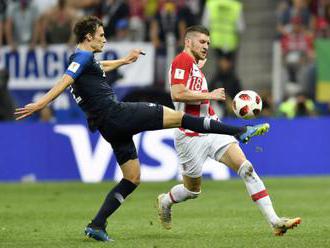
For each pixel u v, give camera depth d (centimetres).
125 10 7700
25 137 6612
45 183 6406
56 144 6588
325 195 5272
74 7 7762
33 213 4369
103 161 6544
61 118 7175
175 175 6450
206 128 3028
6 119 7194
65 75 3022
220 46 7650
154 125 3052
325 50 7394
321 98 7406
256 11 8338
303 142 6706
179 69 3209
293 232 3394
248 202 4869
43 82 7412
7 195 5484
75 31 3114
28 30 7738
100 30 3102
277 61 7650
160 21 7544
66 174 6581
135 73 7225
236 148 3192
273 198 5094
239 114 3231
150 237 3284
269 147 6675
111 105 3061
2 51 7406
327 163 6719
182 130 3253
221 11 7638
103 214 3131
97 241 3142
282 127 6694
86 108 3102
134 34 7644
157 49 7256
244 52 8112
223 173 6600
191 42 3259
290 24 7794
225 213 4266
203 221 3897
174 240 3161
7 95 7200
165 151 6456
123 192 3142
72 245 3045
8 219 4081
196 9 8081
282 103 7456
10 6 7775
